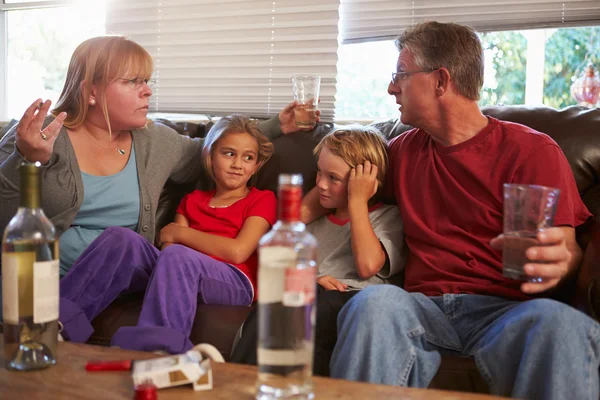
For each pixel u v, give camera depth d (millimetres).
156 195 2100
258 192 2102
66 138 1977
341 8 2586
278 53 2666
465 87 1754
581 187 1881
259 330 989
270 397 971
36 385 1058
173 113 2895
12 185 1732
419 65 1782
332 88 2580
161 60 2908
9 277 1121
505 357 1356
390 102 2926
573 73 2947
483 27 2402
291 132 2207
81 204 1956
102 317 1752
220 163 2062
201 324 1699
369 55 2939
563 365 1246
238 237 1975
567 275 1570
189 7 2822
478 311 1586
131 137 2129
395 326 1389
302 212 2018
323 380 1072
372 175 1871
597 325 1277
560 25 2309
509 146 1716
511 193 1293
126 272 1785
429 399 999
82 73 2006
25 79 3609
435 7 2428
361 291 1476
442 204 1779
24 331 1126
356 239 1805
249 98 2752
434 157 1830
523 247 1295
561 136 1919
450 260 1707
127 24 2967
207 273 1799
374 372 1348
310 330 978
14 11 3584
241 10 2721
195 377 1039
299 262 968
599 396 1269
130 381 1076
